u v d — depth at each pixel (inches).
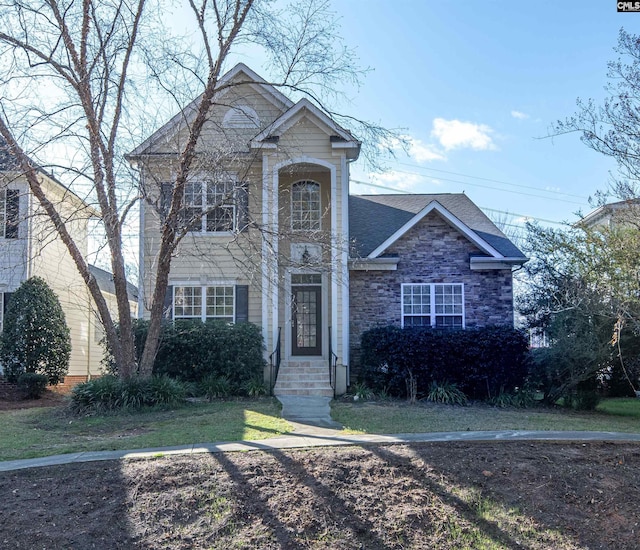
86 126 523.8
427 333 606.5
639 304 500.4
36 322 681.6
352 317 698.2
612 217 543.2
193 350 613.0
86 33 516.1
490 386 594.6
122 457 327.6
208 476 297.3
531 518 274.4
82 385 524.1
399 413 489.7
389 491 288.4
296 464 313.0
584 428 418.3
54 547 241.3
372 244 722.8
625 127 489.1
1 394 654.5
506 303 691.4
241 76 732.0
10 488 286.4
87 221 623.8
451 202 849.5
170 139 624.4
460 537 262.2
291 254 711.1
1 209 685.9
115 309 1015.0
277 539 253.8
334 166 669.9
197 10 529.0
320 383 635.5
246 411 494.6
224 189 589.6
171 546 247.6
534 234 780.0
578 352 544.1
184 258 694.5
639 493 295.0
